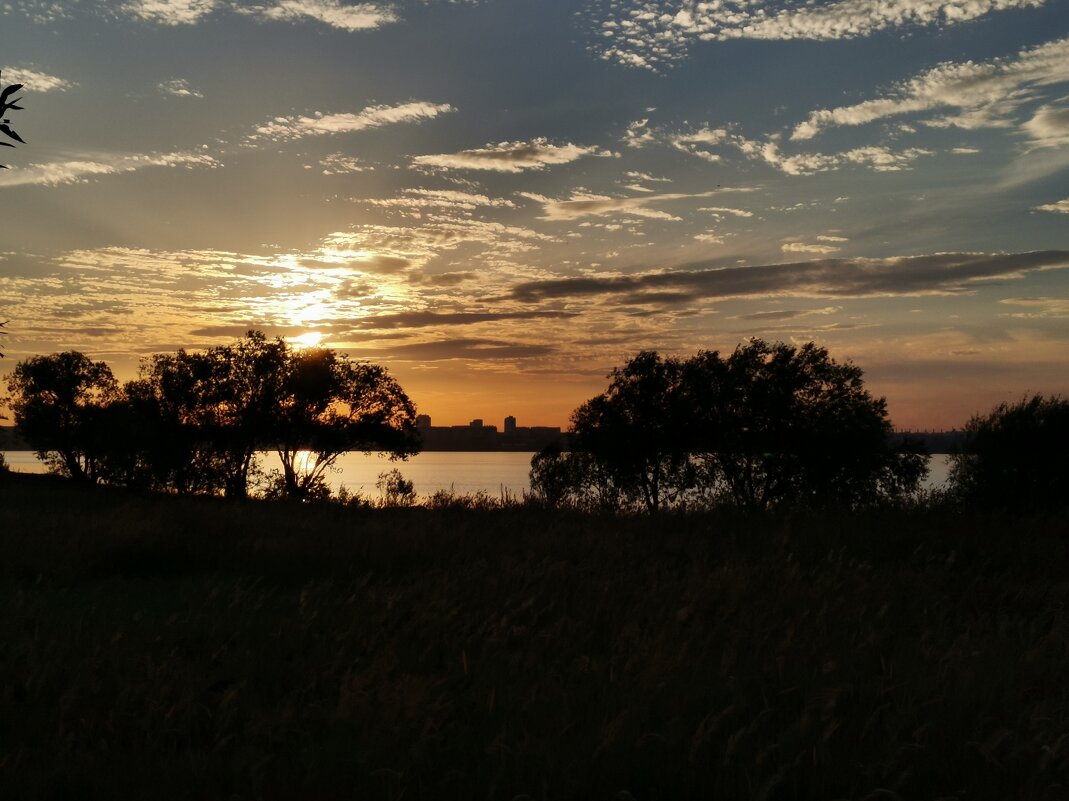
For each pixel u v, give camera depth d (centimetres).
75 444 6556
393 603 723
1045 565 1026
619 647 594
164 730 432
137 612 728
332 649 602
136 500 2033
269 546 1145
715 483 3647
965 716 448
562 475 3941
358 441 5828
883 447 3556
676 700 467
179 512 1523
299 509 1827
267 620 715
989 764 398
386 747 405
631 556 1102
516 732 430
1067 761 387
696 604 729
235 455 5366
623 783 378
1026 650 579
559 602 775
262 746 429
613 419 3822
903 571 919
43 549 1059
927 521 1337
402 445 6028
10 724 458
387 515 1672
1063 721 432
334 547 1154
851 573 888
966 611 768
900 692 493
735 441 3581
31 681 501
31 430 6525
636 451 3725
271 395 5472
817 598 756
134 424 4875
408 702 443
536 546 1167
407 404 6047
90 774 387
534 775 380
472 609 750
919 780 382
